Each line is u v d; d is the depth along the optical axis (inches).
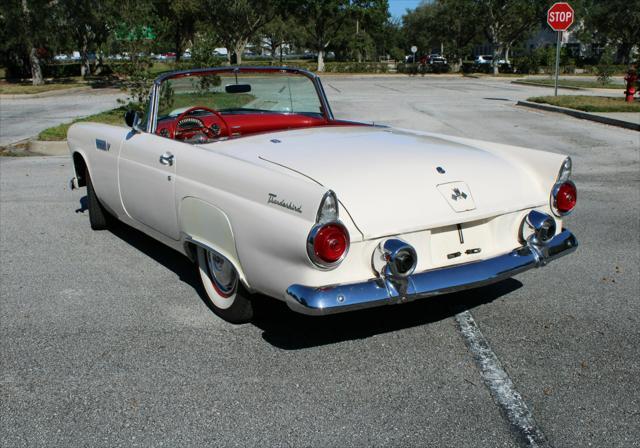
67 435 104.9
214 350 134.5
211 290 150.6
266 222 119.5
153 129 171.0
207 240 140.3
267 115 181.9
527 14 1807.3
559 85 1125.1
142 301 161.6
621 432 104.0
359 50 2623.0
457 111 655.8
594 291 165.8
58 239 215.6
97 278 178.4
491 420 107.7
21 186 297.9
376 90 1051.3
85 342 138.6
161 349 135.1
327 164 128.3
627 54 2004.2
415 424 106.8
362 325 146.3
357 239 116.0
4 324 148.2
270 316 151.3
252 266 126.0
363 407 112.1
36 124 553.6
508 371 124.4
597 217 239.0
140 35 540.4
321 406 112.7
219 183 133.4
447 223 124.3
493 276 128.1
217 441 102.8
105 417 110.0
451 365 127.0
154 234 172.7
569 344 135.7
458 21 2017.7
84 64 1454.2
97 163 197.3
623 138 443.8
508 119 574.2
